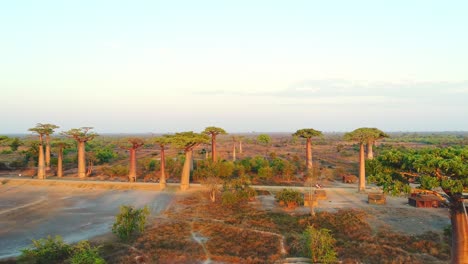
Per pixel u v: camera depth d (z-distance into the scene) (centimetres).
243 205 3972
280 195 4019
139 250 2447
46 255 2155
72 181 5572
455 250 1773
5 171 6950
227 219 3331
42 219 3453
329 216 3356
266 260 2267
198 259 2294
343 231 2928
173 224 3153
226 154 10381
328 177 6241
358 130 4816
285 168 6134
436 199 3872
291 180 5950
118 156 9956
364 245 2525
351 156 9875
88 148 10244
